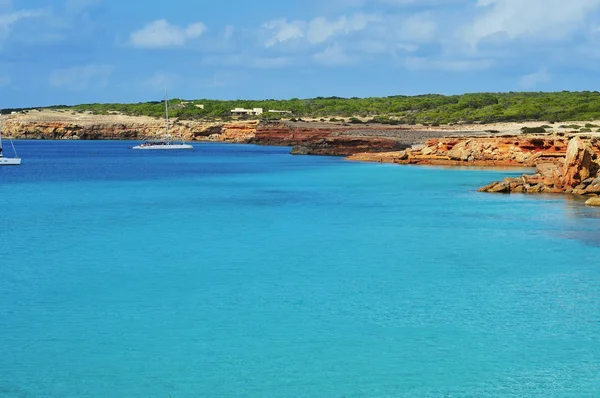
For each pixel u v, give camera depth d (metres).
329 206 62.53
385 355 24.56
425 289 33.06
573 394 21.52
